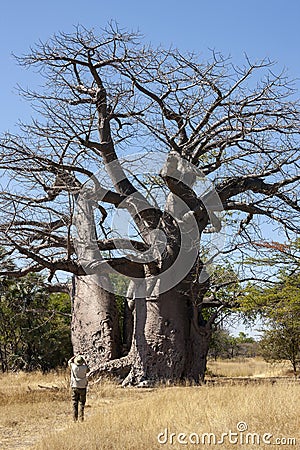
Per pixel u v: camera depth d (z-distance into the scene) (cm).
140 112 1994
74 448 883
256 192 2114
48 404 1480
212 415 1073
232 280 2212
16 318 3041
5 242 1841
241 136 2012
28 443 1034
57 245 1934
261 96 2022
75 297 2161
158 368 1936
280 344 3022
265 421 1022
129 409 1220
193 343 2012
